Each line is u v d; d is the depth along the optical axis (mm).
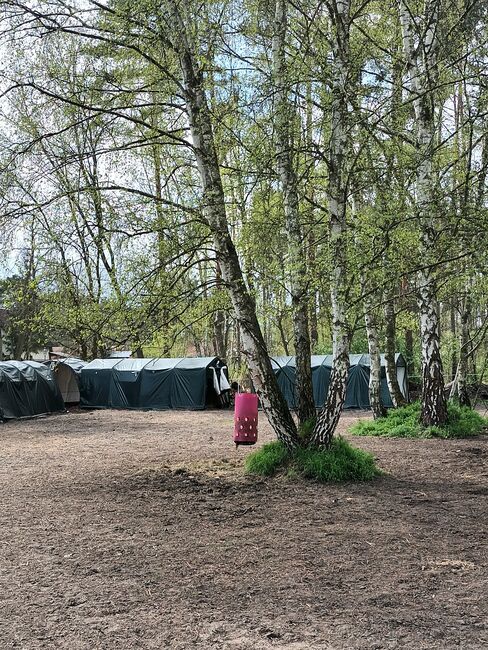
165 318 8656
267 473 9031
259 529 6473
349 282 8359
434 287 12820
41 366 23625
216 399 24672
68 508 7668
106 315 8438
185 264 8602
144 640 3887
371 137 8805
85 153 8594
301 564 5309
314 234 10602
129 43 8359
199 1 8516
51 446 14156
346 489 8172
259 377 9156
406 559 5383
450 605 4324
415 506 7312
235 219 10133
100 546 6004
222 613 4285
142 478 9516
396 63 11406
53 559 5625
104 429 17828
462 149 12391
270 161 8250
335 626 4016
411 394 25719
